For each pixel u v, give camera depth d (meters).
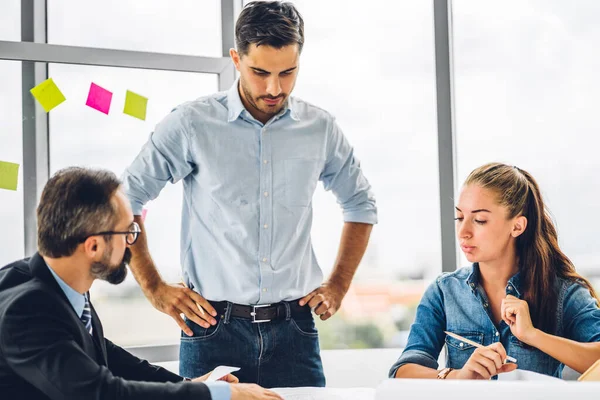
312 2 2.34
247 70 1.64
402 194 2.38
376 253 2.38
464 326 1.64
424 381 0.93
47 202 1.20
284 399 1.32
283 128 1.78
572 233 2.34
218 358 1.70
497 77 2.39
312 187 1.82
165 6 2.23
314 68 2.34
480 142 2.38
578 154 2.36
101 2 2.17
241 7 2.27
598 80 2.35
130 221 1.26
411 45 2.39
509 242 1.61
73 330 1.17
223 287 1.72
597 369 1.28
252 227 1.73
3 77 2.03
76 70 2.09
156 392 1.15
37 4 2.08
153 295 1.75
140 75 2.15
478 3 2.38
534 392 0.90
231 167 1.73
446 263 2.35
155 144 1.74
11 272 1.24
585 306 1.57
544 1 2.38
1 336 1.13
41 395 1.16
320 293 1.81
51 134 2.08
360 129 2.36
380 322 2.38
